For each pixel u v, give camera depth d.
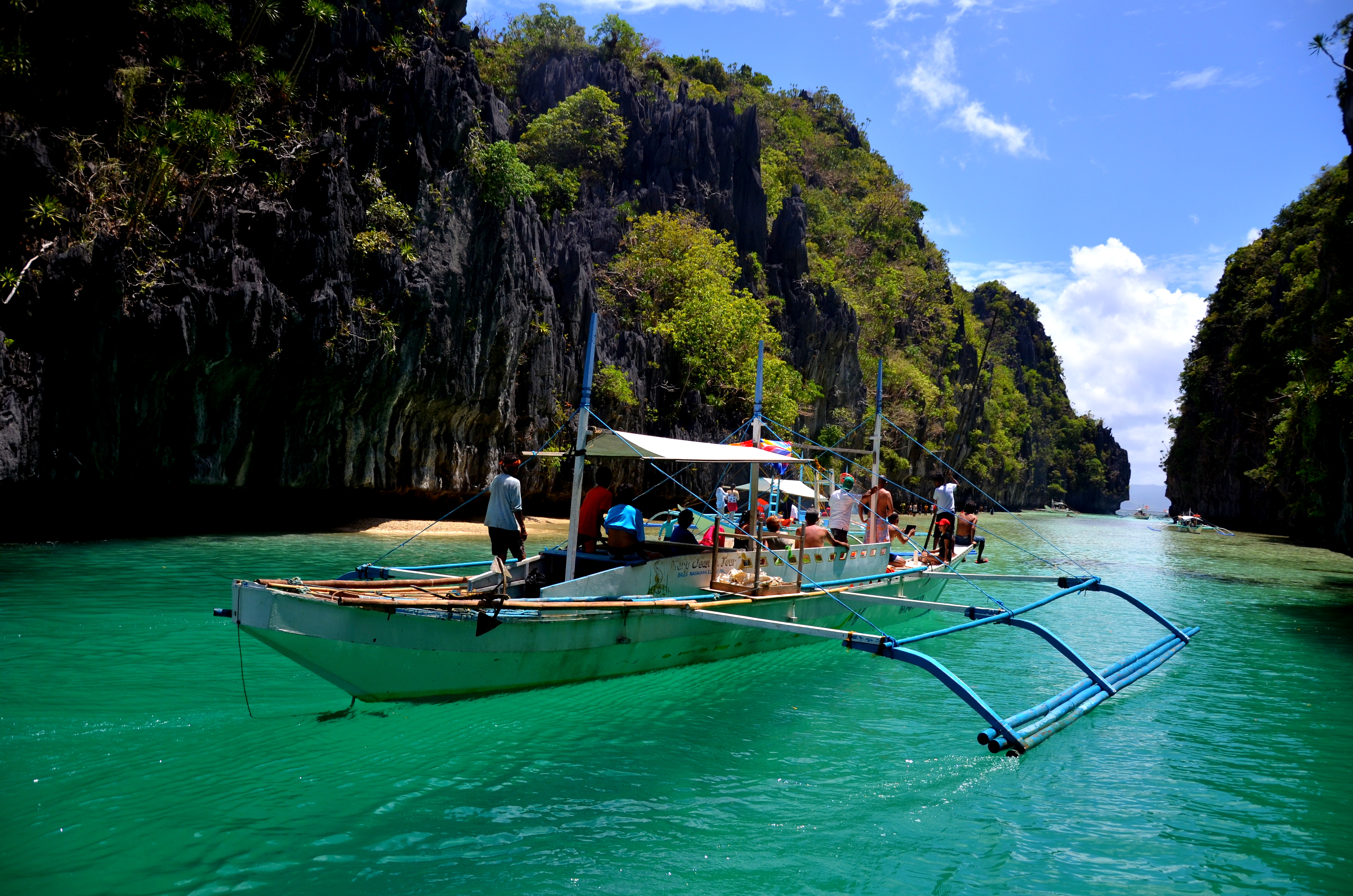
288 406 25.98
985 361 94.12
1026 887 5.49
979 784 7.30
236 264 24.17
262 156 26.23
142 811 6.03
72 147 22.12
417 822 6.06
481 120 32.38
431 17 32.62
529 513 36.38
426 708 8.36
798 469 18.81
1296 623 16.14
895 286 72.00
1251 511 58.56
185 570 16.80
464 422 31.72
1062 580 13.56
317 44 28.47
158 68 24.84
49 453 21.66
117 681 9.02
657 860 5.66
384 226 27.86
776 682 10.66
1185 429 73.25
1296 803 7.04
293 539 24.33
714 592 10.95
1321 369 34.41
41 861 5.25
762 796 6.87
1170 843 6.21
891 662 12.07
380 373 27.42
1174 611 17.55
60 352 21.77
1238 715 9.72
